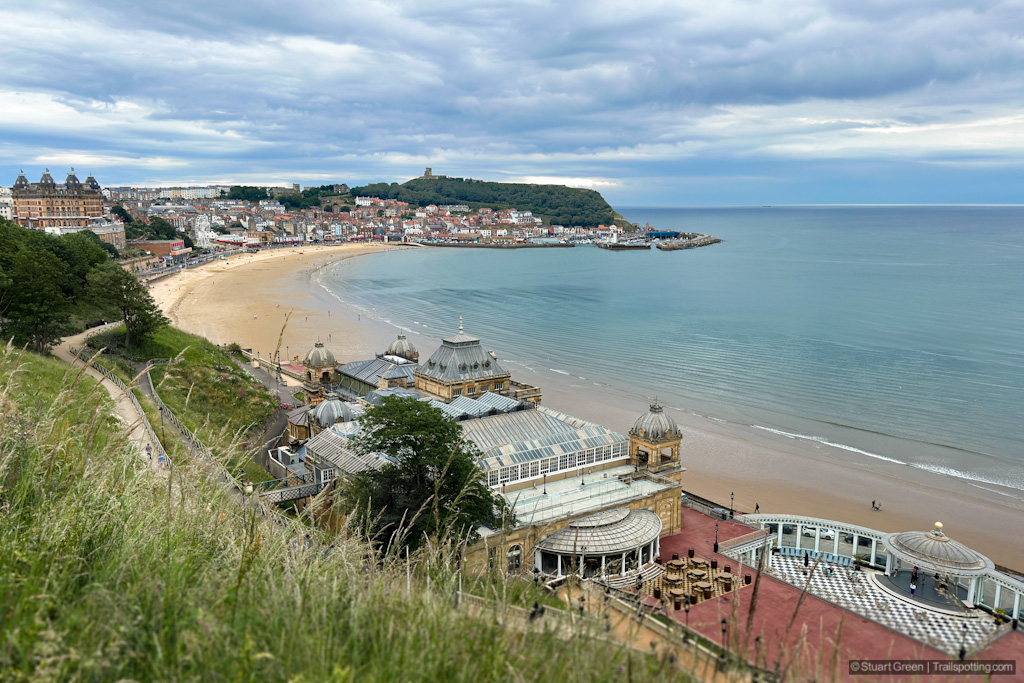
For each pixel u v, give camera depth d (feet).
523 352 634.02
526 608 57.00
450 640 44.98
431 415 197.26
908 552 218.59
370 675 40.93
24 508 59.41
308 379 427.33
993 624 194.70
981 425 424.46
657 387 517.14
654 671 48.49
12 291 356.59
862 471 363.76
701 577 201.87
